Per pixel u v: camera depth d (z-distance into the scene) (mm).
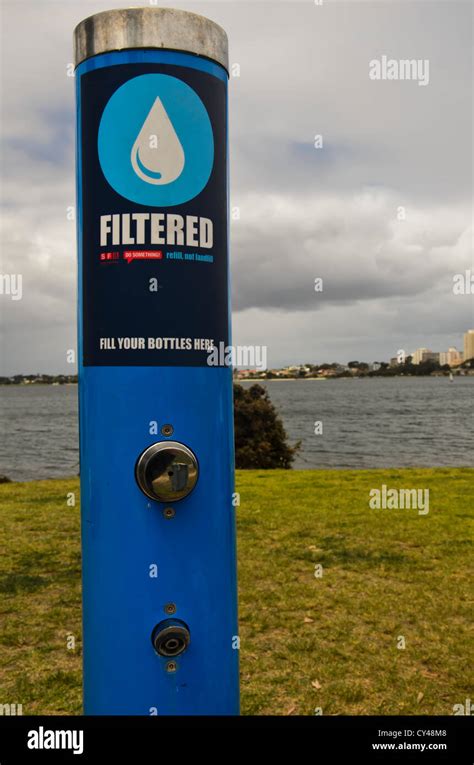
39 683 4375
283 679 4395
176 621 2297
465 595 6055
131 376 2285
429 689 4270
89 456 2357
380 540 8109
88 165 2348
